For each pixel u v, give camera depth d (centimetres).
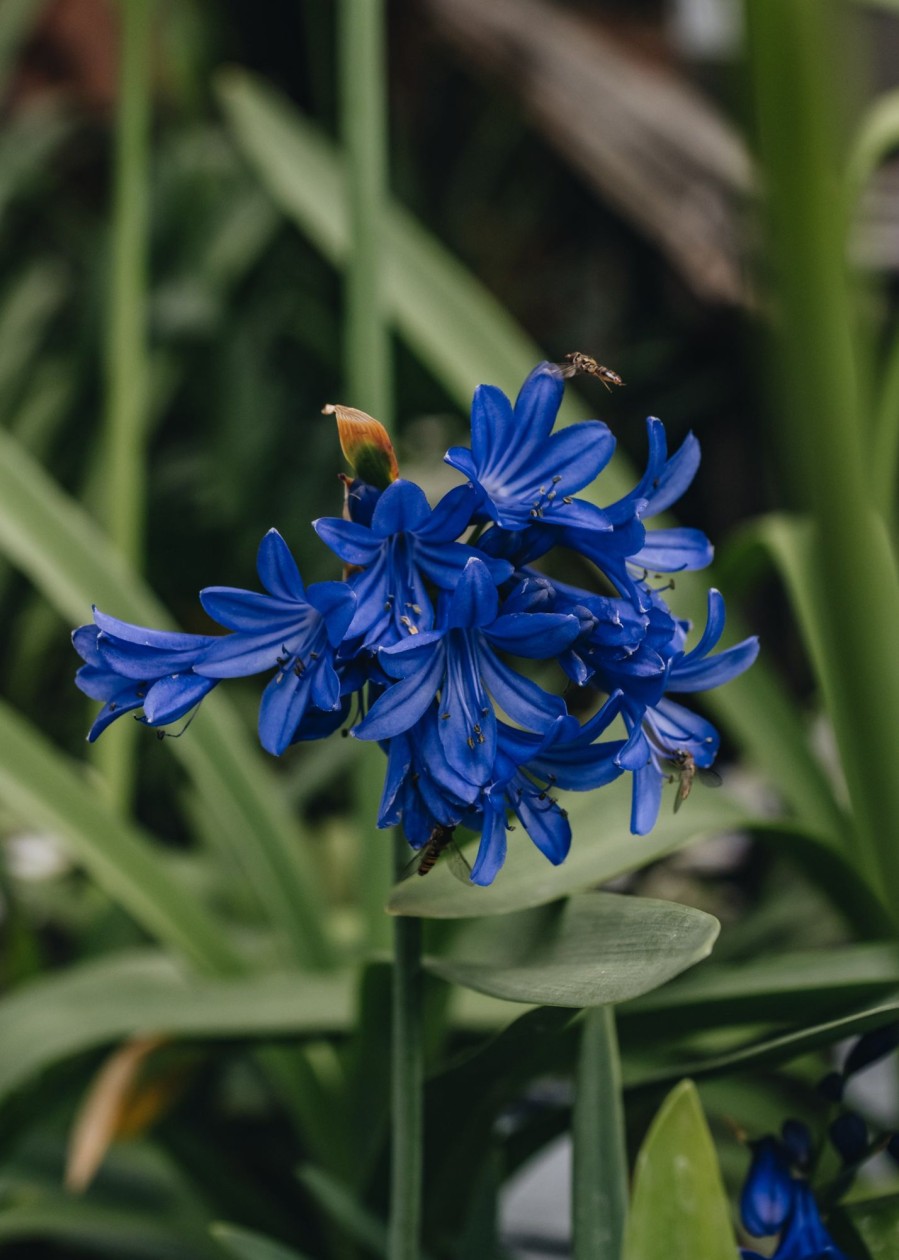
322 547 216
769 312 71
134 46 123
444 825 68
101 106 269
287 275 229
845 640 75
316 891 101
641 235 203
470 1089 78
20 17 153
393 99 275
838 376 71
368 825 94
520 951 73
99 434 204
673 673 71
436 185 280
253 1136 111
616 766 68
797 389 72
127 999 89
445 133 278
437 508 68
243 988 89
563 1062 80
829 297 70
